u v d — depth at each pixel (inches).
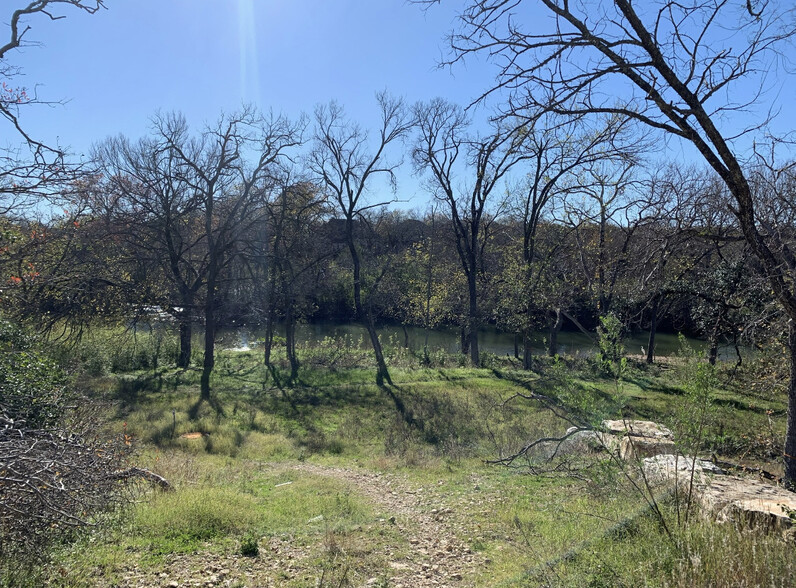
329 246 1262.3
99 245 874.8
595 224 1064.2
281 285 1163.9
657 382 807.1
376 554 254.1
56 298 642.8
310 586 212.4
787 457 350.6
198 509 295.0
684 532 191.3
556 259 1036.5
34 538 200.7
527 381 940.0
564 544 221.5
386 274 1344.7
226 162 1063.0
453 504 349.4
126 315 955.3
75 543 232.1
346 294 1733.5
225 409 777.6
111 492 263.1
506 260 1309.1
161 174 1032.2
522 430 597.6
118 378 940.6
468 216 1393.9
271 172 1088.2
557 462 389.4
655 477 270.7
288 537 277.6
